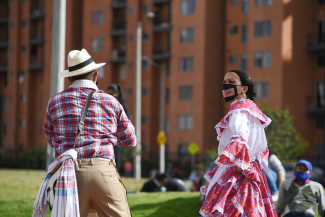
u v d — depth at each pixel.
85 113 8.83
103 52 104.06
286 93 81.06
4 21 121.88
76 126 8.80
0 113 122.44
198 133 90.19
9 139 120.19
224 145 9.61
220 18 91.25
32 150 101.81
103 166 8.72
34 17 115.56
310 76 81.81
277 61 81.75
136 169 55.84
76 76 9.21
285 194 14.62
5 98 122.56
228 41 89.50
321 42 81.00
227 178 9.24
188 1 92.69
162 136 54.72
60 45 23.30
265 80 82.94
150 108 97.06
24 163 101.56
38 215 9.11
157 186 24.11
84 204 8.68
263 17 83.44
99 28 104.44
